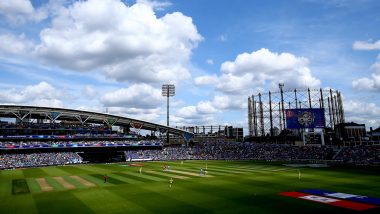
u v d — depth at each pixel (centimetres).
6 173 6569
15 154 9238
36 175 6103
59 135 10812
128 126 13138
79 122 12531
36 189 4300
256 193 3866
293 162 9381
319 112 11031
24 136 10144
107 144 11088
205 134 16950
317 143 12712
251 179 5241
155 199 3516
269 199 3472
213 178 5419
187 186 4491
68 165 8794
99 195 3784
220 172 6462
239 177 5538
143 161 10388
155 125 12706
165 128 13000
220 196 3681
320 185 4512
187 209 3011
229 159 11006
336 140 12325
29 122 11281
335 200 3397
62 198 3609
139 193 3909
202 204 3234
